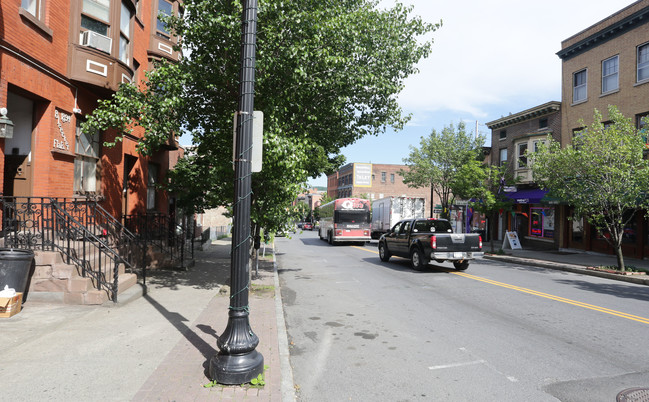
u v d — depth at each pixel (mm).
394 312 7535
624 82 17703
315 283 10820
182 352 4762
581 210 13812
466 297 8922
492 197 18797
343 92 9086
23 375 4023
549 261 16188
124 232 9953
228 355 3977
